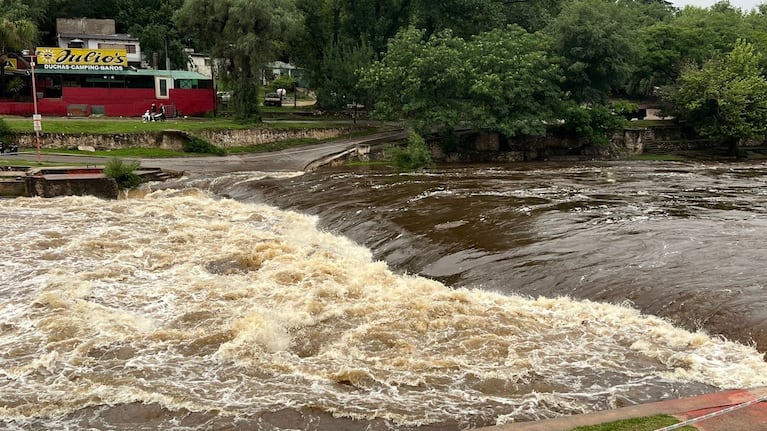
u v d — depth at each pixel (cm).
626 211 2219
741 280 1393
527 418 914
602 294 1406
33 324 1317
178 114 5406
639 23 8638
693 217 2105
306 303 1409
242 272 1761
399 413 934
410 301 1427
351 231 2180
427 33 6150
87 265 1791
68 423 916
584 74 5169
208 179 3434
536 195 2655
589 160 5112
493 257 1683
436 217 2153
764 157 5381
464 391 1005
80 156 3912
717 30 6650
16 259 1831
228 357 1150
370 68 4916
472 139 5153
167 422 914
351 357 1147
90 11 7038
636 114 6494
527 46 5000
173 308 1437
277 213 2630
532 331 1244
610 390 998
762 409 820
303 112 6181
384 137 5441
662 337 1195
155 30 6625
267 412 939
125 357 1153
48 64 5103
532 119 4769
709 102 5406
